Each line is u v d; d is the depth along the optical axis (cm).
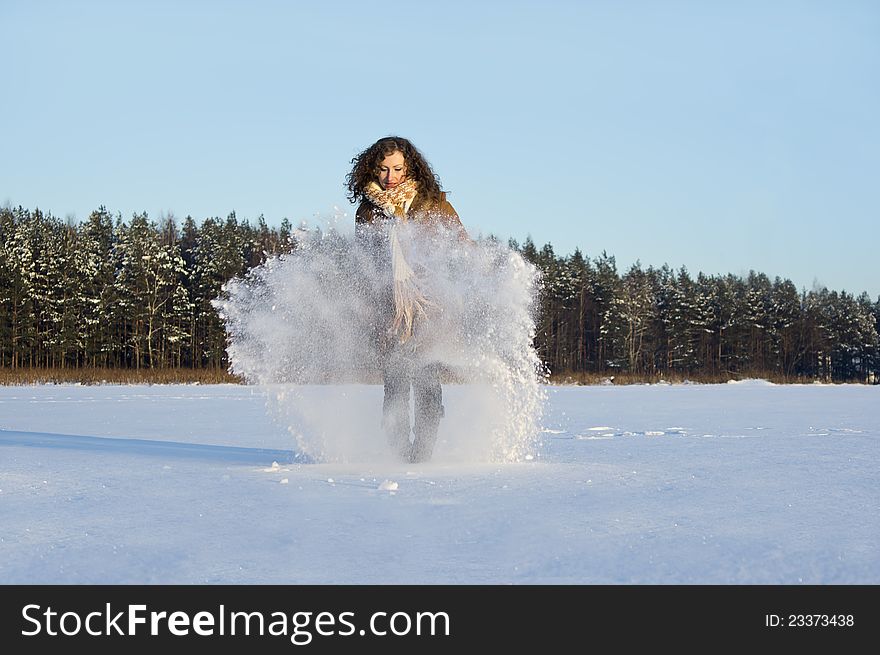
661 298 7038
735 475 380
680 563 215
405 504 294
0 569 215
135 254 5009
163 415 1219
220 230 6084
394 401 449
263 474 378
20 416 1195
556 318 6322
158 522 268
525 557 221
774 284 7781
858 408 1428
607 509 284
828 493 324
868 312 8100
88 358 4978
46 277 4875
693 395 2312
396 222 469
